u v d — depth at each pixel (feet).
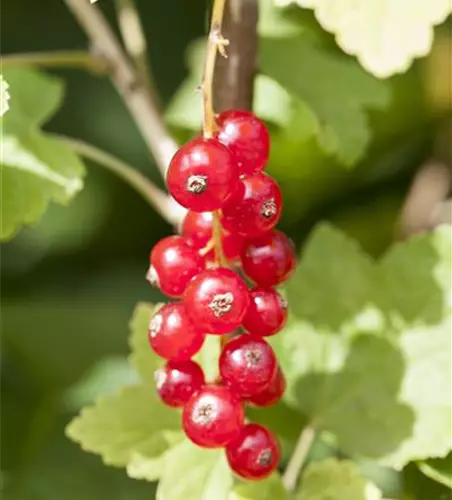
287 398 1.22
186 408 1.10
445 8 1.10
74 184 1.24
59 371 1.53
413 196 1.60
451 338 1.21
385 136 1.64
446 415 1.19
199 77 1.42
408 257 1.23
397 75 1.60
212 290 1.06
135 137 1.67
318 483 1.18
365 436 1.20
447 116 1.63
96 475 1.47
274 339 1.23
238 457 1.10
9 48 1.72
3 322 1.55
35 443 1.49
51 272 1.69
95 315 1.56
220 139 1.08
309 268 1.24
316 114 1.33
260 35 1.35
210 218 1.10
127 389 1.19
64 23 1.74
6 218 1.23
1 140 1.25
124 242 1.71
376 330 1.22
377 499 1.17
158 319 1.10
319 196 1.66
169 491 1.17
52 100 1.28
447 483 1.17
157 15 1.72
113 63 1.33
